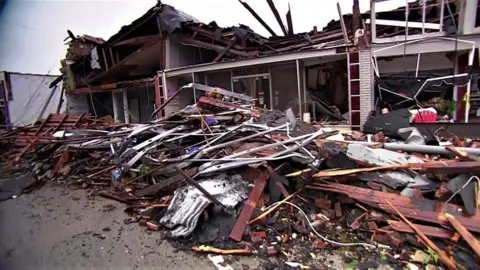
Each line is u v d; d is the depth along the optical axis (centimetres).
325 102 950
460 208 302
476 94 717
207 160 446
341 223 335
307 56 829
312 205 363
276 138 496
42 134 906
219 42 1107
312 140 461
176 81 1155
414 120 650
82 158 659
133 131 652
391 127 617
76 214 419
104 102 1555
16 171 668
